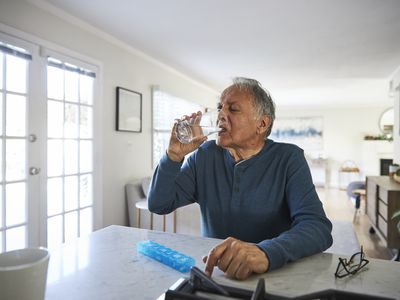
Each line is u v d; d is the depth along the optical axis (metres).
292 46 3.12
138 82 3.40
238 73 4.29
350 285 0.58
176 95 4.27
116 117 3.04
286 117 7.95
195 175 1.05
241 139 0.91
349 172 7.30
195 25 2.59
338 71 4.14
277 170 0.94
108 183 2.95
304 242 0.70
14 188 2.06
